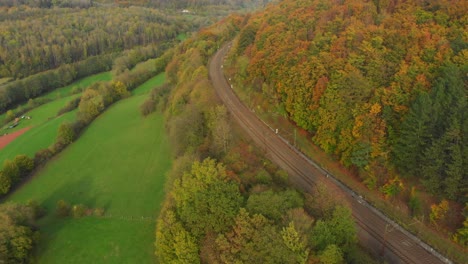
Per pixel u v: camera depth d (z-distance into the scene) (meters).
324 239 62.09
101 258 84.69
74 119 161.12
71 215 100.19
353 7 110.38
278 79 107.12
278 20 130.50
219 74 149.25
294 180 88.62
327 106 87.81
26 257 84.69
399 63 85.94
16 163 123.50
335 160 91.94
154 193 104.25
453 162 68.75
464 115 70.31
